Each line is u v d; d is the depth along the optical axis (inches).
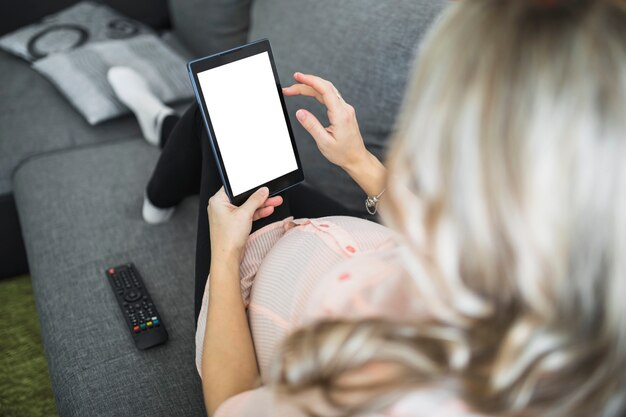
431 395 18.3
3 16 89.9
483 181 16.2
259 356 29.9
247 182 38.5
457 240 17.0
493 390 17.1
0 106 74.3
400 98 48.6
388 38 49.8
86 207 58.7
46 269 52.2
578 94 15.5
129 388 40.8
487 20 17.0
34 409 55.7
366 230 30.6
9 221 67.9
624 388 17.5
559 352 16.9
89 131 71.7
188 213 58.2
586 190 15.6
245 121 38.8
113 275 49.6
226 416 25.3
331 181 54.7
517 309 17.6
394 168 18.4
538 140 15.7
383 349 18.1
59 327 46.3
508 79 16.2
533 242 16.0
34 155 68.0
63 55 79.4
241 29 79.7
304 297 28.0
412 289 19.6
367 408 18.3
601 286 16.4
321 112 55.1
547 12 16.6
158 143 67.4
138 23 91.6
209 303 32.7
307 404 19.1
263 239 35.7
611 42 15.8
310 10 59.4
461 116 16.6
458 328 18.0
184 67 81.5
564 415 17.8
